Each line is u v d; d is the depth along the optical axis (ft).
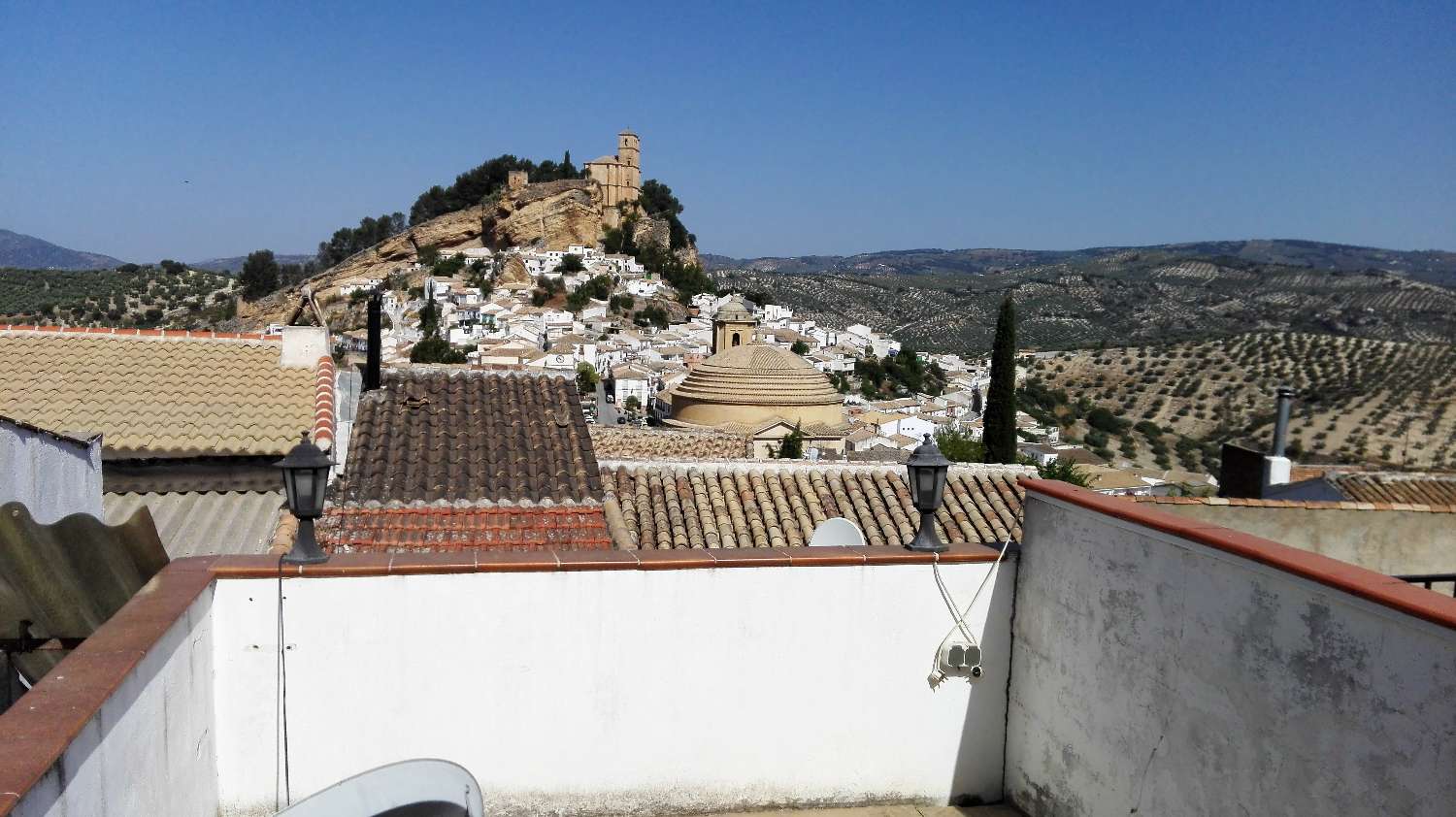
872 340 417.49
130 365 38.52
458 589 15.47
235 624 14.73
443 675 15.52
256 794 14.97
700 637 16.43
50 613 13.82
